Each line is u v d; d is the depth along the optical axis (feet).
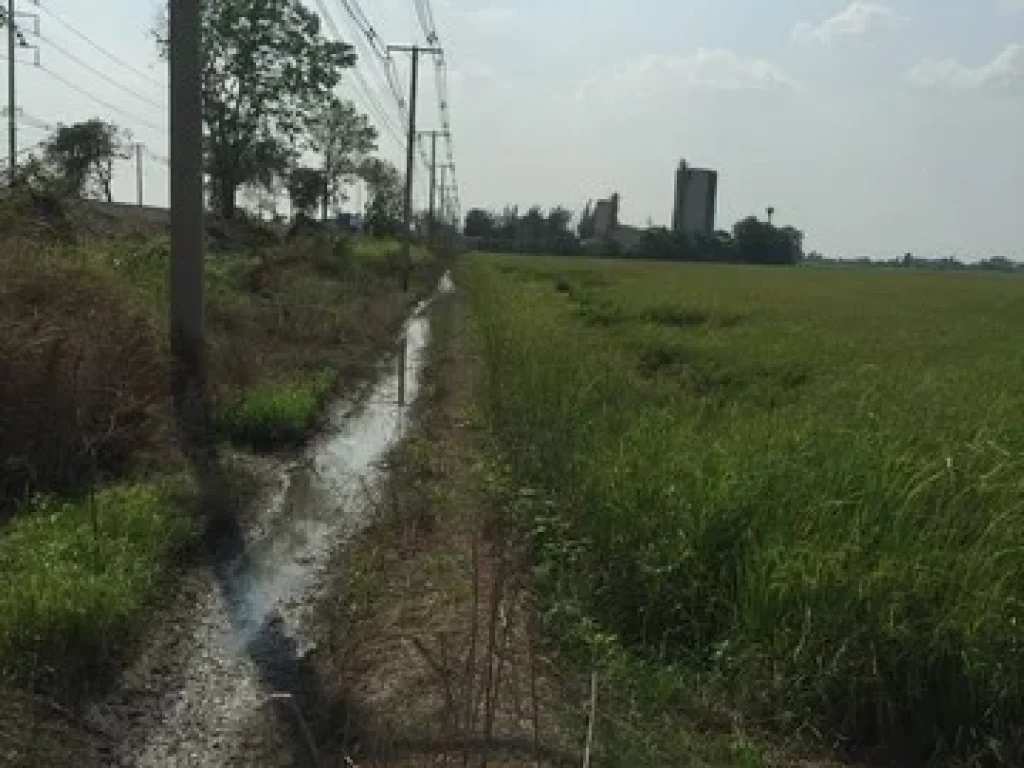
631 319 87.04
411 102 148.05
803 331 74.13
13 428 29.09
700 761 16.20
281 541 28.99
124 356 34.63
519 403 39.68
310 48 147.74
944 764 16.83
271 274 79.77
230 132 148.36
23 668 18.35
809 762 16.89
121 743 17.53
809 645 18.08
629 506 22.80
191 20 39.81
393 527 29.25
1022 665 17.24
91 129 169.37
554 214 490.49
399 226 293.43
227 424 40.27
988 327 89.76
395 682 18.85
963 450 23.99
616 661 18.88
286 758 17.11
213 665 20.68
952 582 18.33
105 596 20.38
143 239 66.33
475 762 15.78
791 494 21.63
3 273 33.32
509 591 22.13
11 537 23.75
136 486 29.30
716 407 35.37
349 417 48.47
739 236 452.76
